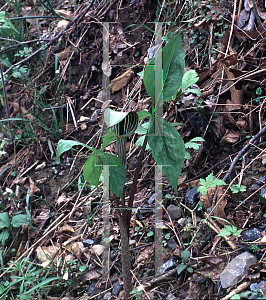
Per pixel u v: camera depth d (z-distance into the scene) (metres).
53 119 3.04
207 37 2.67
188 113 2.39
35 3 4.05
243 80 2.36
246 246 1.72
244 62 2.36
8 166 2.99
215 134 2.29
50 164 2.82
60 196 2.56
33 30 3.85
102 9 3.33
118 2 3.25
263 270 1.54
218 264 1.68
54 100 3.21
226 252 1.73
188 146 2.10
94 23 3.31
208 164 2.24
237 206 1.95
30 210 2.59
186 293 1.64
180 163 1.48
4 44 3.75
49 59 3.46
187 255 1.76
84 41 3.32
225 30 2.59
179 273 1.69
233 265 1.61
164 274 1.75
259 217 1.86
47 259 2.17
